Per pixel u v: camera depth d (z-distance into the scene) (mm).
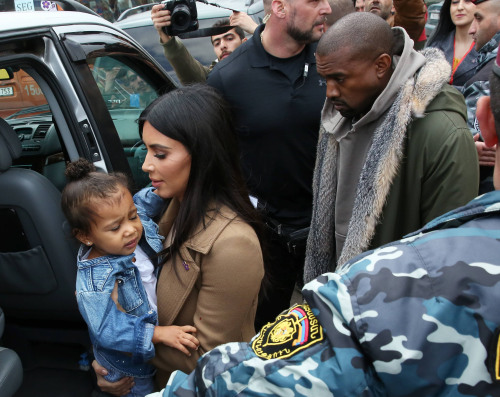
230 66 1904
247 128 1903
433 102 1223
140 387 1360
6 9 2561
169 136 1086
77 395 1586
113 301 1148
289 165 1918
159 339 1158
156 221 1440
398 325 539
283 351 608
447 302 527
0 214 1424
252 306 1309
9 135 1418
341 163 1436
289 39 1789
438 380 521
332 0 2168
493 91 633
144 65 2021
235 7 4336
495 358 497
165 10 2289
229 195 1175
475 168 1232
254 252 1128
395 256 594
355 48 1222
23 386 1619
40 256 1448
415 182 1268
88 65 1586
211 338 1143
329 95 1332
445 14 2656
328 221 1568
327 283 622
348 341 565
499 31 1949
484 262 543
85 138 1485
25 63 1376
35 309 1558
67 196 1123
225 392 625
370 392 552
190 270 1147
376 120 1316
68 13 1657
